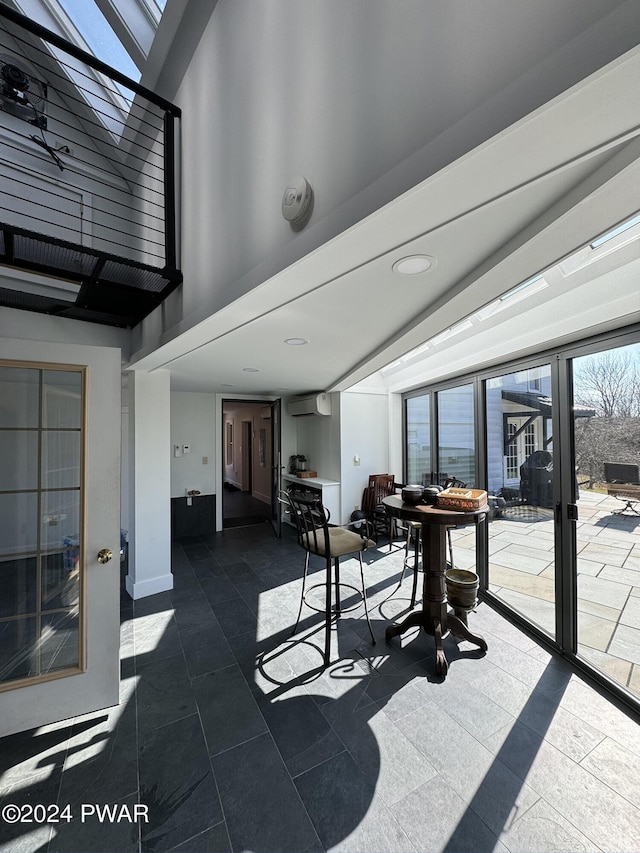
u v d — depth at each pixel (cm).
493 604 293
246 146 155
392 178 96
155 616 280
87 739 167
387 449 507
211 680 206
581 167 96
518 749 157
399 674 209
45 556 190
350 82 107
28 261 201
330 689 197
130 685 203
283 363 314
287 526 559
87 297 248
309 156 122
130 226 318
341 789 141
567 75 66
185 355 275
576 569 218
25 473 189
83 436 193
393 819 129
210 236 186
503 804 134
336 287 162
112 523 196
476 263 150
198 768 151
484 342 283
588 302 192
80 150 301
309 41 121
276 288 151
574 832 124
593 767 148
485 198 98
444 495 223
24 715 172
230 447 1026
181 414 504
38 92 278
